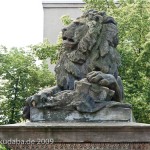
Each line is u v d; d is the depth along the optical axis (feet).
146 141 29.73
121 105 31.99
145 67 80.48
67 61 34.76
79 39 34.96
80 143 30.04
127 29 82.17
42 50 86.74
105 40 34.94
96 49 34.65
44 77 92.58
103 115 31.91
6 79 91.15
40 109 32.30
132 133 29.86
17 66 91.09
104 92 32.53
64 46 35.24
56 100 32.30
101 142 29.94
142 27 82.43
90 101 32.22
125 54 79.71
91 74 32.94
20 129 30.22
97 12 35.63
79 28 35.14
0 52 92.63
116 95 33.40
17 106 89.86
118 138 29.89
